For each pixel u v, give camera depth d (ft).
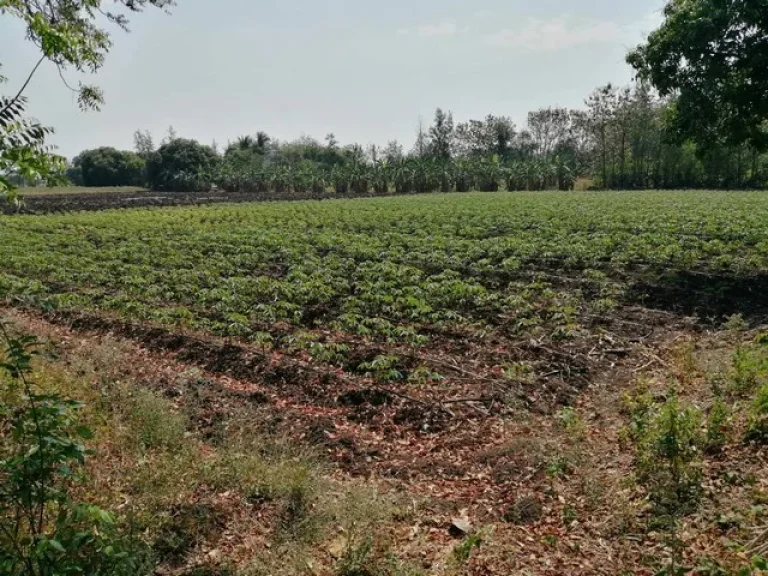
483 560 19.16
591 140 290.35
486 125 327.47
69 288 58.80
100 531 18.20
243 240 84.69
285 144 351.67
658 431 23.93
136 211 139.95
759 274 53.36
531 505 22.22
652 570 18.10
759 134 51.13
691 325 44.09
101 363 36.42
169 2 39.09
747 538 18.38
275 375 36.04
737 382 29.01
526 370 36.04
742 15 45.34
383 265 61.93
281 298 53.42
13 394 25.55
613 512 21.12
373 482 24.85
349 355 39.14
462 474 25.44
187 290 55.11
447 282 53.98
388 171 257.14
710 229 75.05
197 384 34.24
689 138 55.67
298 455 26.30
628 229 83.66
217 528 20.92
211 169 263.70
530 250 68.28
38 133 17.61
